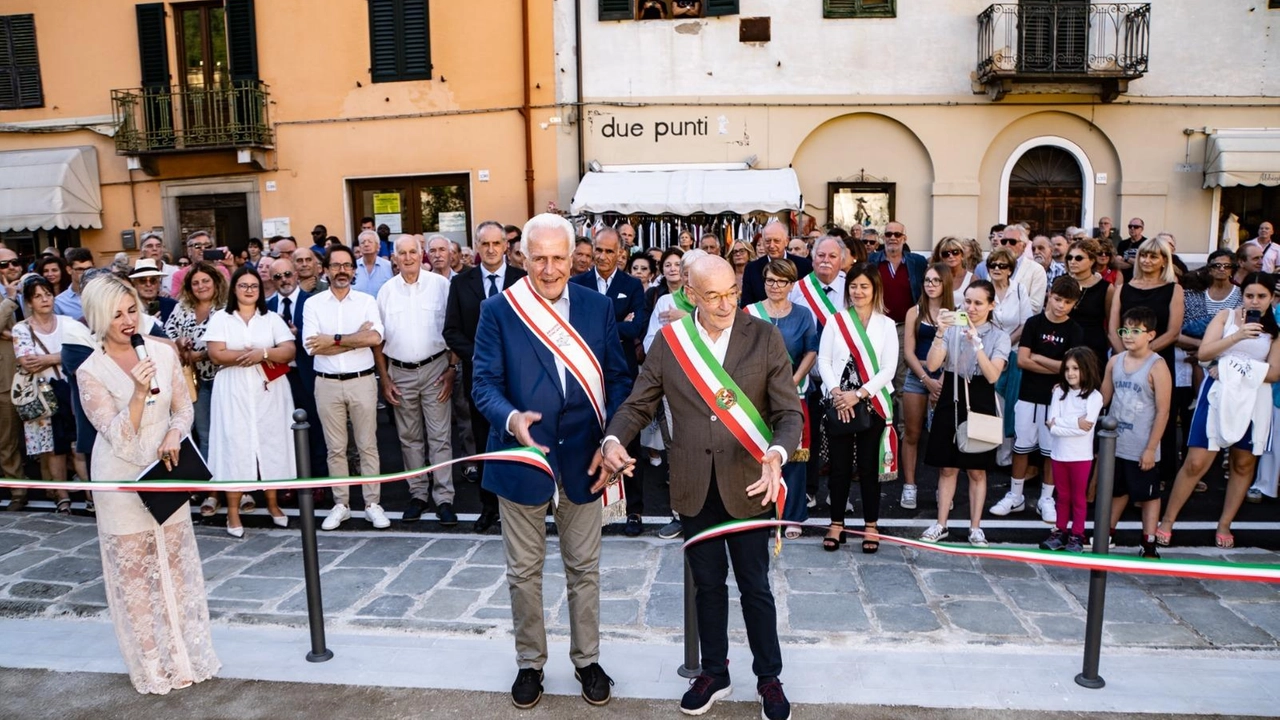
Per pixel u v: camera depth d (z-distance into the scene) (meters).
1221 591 4.84
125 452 3.78
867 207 13.56
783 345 3.58
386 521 6.19
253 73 14.15
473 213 13.91
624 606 4.72
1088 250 6.36
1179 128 13.15
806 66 13.23
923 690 3.79
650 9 13.23
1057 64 12.83
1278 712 3.59
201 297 6.50
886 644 4.23
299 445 4.06
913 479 6.46
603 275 6.50
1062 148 13.31
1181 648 4.16
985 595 4.80
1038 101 13.06
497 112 13.68
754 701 3.72
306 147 14.20
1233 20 12.96
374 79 13.91
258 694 3.89
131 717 3.73
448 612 4.70
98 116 14.66
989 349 5.44
